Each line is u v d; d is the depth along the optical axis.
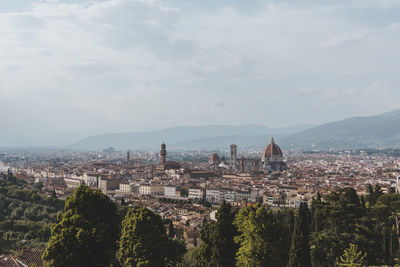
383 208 144.50
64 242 99.94
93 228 101.06
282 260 115.69
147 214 114.69
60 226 103.56
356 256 115.94
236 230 124.00
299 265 127.94
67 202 104.50
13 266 129.12
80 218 102.62
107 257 104.88
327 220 132.50
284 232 118.38
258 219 113.88
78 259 100.12
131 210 118.50
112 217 109.62
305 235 129.75
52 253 100.00
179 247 139.88
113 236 108.75
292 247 130.25
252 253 112.56
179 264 146.62
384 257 127.88
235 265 121.56
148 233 112.19
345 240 124.50
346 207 128.12
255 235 113.50
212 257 123.25
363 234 126.81
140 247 110.00
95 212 105.88
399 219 151.62
